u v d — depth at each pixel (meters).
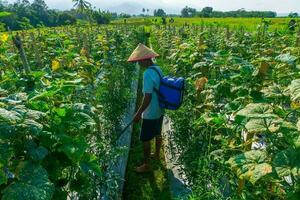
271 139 2.93
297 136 2.47
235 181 3.66
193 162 4.38
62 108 3.17
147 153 6.13
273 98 3.90
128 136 7.34
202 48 7.75
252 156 2.73
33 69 7.09
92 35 16.58
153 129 5.89
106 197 4.39
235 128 3.54
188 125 5.36
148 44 28.08
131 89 11.00
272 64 5.51
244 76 4.89
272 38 11.94
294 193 2.54
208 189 3.88
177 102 5.57
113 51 11.90
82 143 2.95
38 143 2.99
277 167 2.39
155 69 5.59
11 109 2.69
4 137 2.50
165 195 5.62
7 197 2.35
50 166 2.98
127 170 6.41
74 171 3.39
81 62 6.77
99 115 5.89
